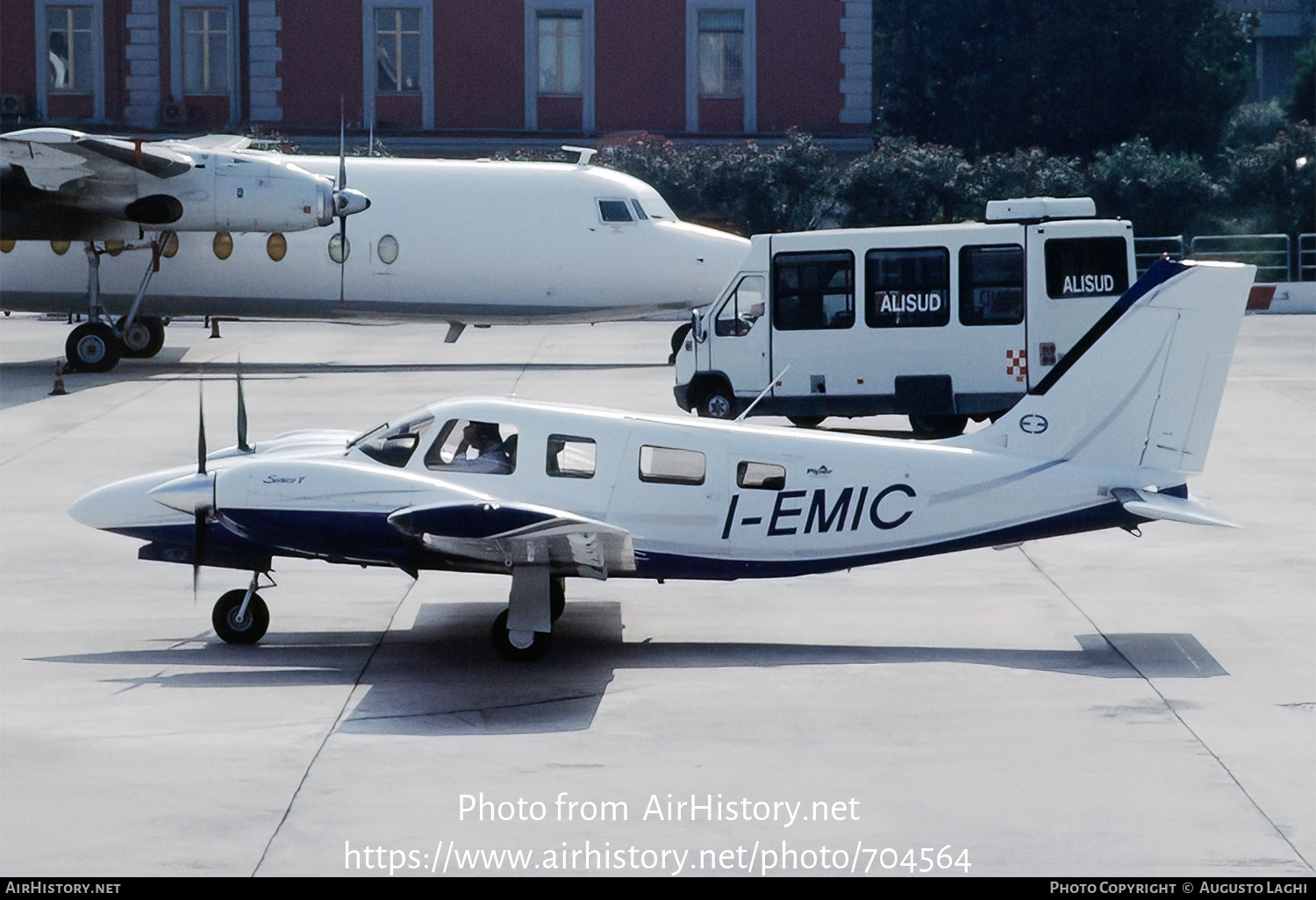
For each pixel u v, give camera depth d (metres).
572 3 192.00
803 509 47.59
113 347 118.56
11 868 30.27
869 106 195.25
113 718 40.06
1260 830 32.09
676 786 34.78
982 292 86.38
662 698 41.88
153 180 110.88
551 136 192.25
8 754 37.03
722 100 194.50
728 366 90.00
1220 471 77.38
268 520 45.41
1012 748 37.41
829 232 87.94
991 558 60.34
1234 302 46.59
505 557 44.22
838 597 54.16
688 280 120.56
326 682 43.44
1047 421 47.78
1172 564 58.81
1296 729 38.81
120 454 81.31
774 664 45.47
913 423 89.56
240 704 41.34
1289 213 185.38
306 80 190.38
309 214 112.94
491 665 45.41
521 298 120.31
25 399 102.38
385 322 122.88
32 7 188.75
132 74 189.50
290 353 137.12
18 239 113.31
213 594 54.47
